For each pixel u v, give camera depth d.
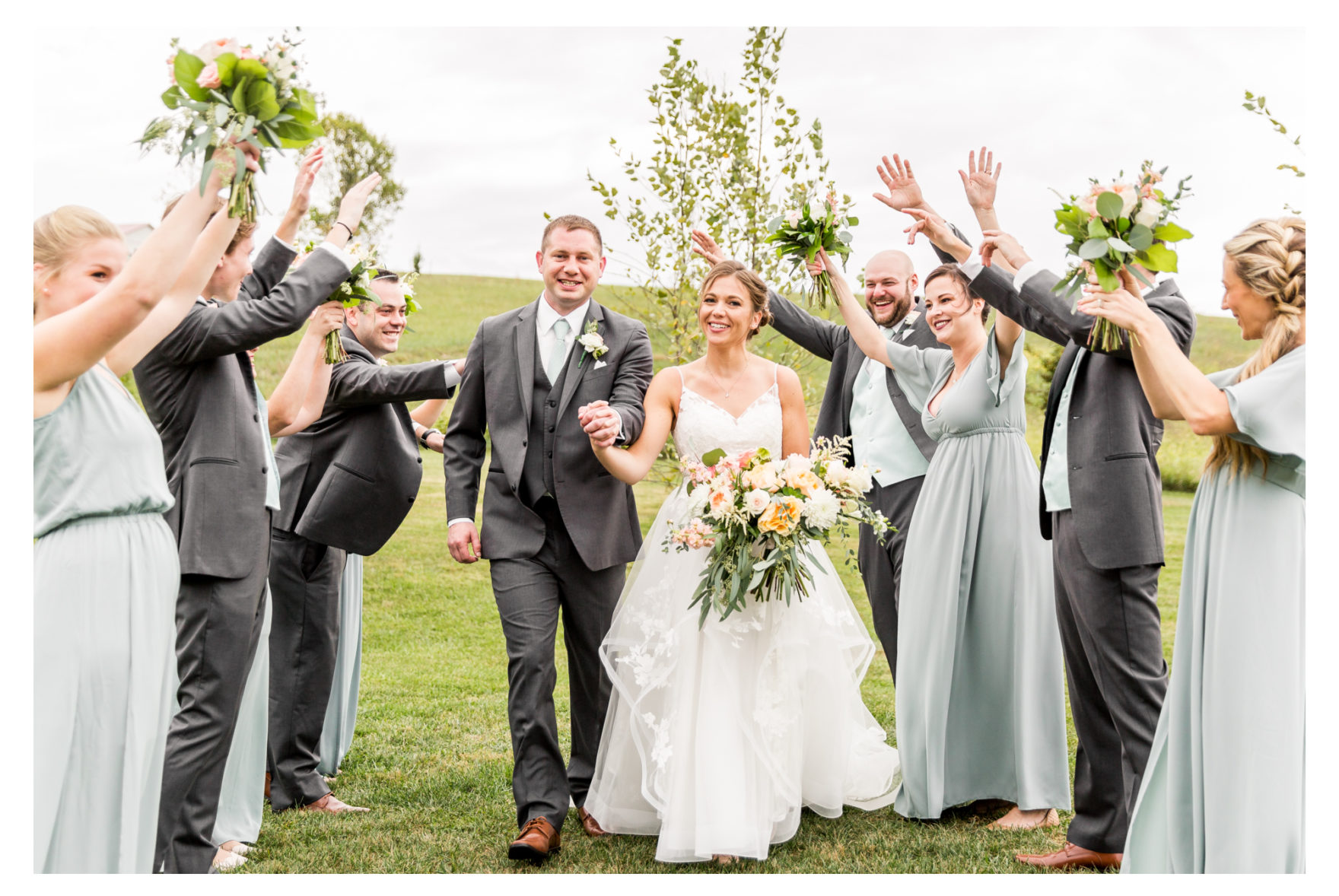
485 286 24.89
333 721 4.38
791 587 3.55
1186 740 2.64
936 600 3.83
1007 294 3.42
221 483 3.07
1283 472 2.52
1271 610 2.48
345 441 4.08
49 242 2.46
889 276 4.86
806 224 4.32
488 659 7.05
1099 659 3.19
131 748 2.39
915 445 4.43
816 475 3.49
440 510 11.91
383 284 4.34
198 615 3.05
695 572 3.58
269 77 2.43
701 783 3.31
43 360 2.20
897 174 4.18
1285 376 2.44
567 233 3.73
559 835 3.45
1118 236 2.63
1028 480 3.87
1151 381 2.78
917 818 3.84
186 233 2.25
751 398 3.76
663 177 7.02
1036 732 3.75
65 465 2.38
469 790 4.18
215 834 3.46
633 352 3.83
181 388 3.09
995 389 3.80
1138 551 3.13
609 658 3.65
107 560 2.40
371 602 8.65
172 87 2.37
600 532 3.67
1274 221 2.55
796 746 3.53
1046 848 3.46
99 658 2.36
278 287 3.08
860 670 3.87
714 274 3.72
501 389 3.74
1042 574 3.82
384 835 3.62
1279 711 2.46
